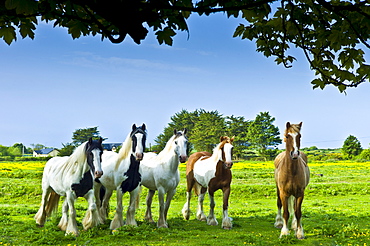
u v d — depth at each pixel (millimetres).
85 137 62938
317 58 3748
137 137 9414
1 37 3062
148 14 2406
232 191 20859
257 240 8656
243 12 3031
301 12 3439
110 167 9828
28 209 14117
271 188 21094
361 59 3572
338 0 3406
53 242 8344
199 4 2861
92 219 9211
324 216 12523
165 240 8812
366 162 56469
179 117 90125
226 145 10180
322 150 122188
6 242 8453
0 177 26109
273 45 3875
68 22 3121
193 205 16984
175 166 10227
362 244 8320
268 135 83188
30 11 2484
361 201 18406
